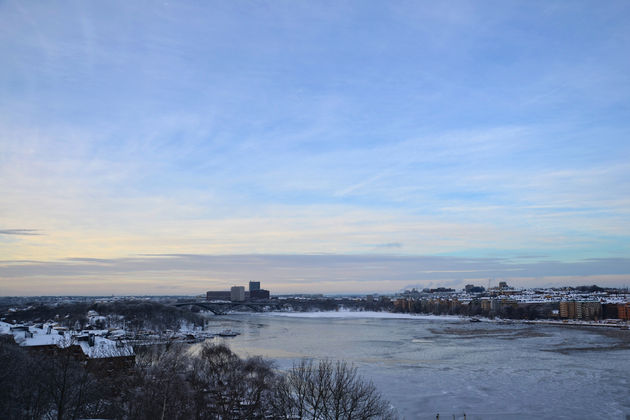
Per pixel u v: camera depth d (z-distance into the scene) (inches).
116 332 7721.5
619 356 6845.5
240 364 4308.6
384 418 2908.5
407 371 5546.3
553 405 4052.7
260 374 3718.0
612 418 3713.1
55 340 4677.7
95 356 3634.4
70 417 2453.2
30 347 4247.0
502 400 4205.2
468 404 4074.8
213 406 3093.0
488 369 5689.0
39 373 2583.7
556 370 5629.9
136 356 3843.5
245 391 3334.2
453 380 5017.2
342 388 2632.9
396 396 4318.4
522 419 3683.6
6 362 2679.6
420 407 3971.5
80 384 2625.5
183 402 2893.7
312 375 3157.0
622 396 4340.6
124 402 2965.1
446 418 3668.8
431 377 5177.2
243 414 2947.8
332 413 2532.0
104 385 2974.9
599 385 4783.5
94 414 2719.0
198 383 3447.3
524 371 5561.0
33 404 2524.6
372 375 5275.6
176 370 3656.5
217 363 4202.8
